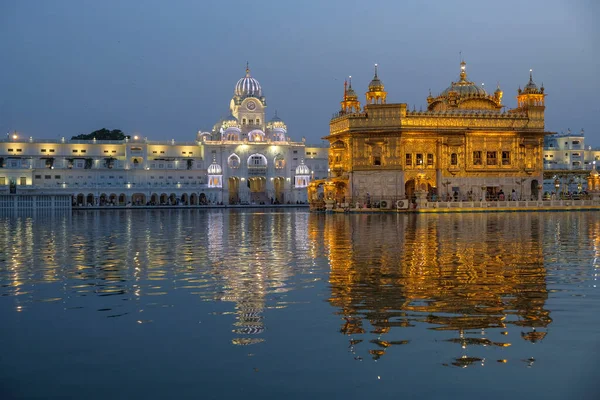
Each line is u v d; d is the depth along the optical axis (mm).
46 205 100375
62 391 8852
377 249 26047
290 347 10711
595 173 78250
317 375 9312
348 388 8789
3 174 116750
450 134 76938
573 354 10203
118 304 14484
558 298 14633
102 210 103125
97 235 37250
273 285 16828
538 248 25891
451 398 8406
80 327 12289
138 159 127938
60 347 10914
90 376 9430
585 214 62750
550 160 128375
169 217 68875
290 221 55094
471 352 10320
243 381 9117
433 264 20703
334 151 79438
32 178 118750
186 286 16875
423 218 56438
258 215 73625
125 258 23750
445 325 12070
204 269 20281
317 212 77688
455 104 83000
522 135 79375
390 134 75562
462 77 87188
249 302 14508
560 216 58281
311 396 8523
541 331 11609
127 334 11711
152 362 10023
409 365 9711
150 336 11547
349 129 76500
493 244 27844
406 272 18875
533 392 8570
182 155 132250
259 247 28047
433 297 14812
